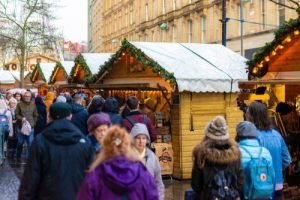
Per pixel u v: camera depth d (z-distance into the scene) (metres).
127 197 3.63
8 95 18.50
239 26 35.44
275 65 10.09
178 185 10.70
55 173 4.77
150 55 11.70
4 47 41.00
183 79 10.95
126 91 16.75
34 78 29.42
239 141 5.79
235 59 12.40
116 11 70.62
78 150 4.88
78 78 19.39
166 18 49.16
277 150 6.12
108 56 17.41
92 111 8.16
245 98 11.66
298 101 9.73
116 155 3.67
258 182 5.44
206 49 12.86
